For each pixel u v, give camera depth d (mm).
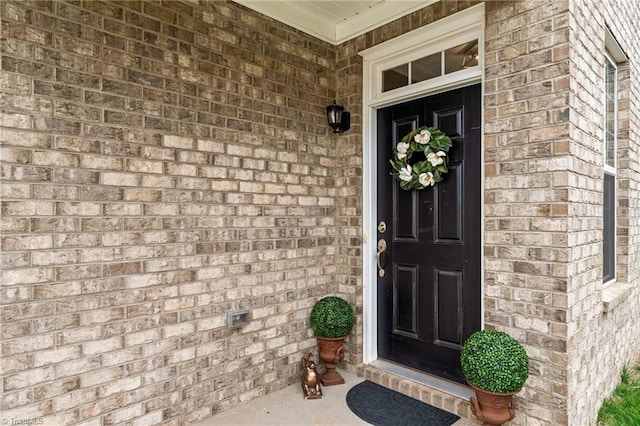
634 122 3381
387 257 3049
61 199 1841
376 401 2549
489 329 2223
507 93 2160
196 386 2322
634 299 3355
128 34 2066
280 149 2791
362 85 3084
